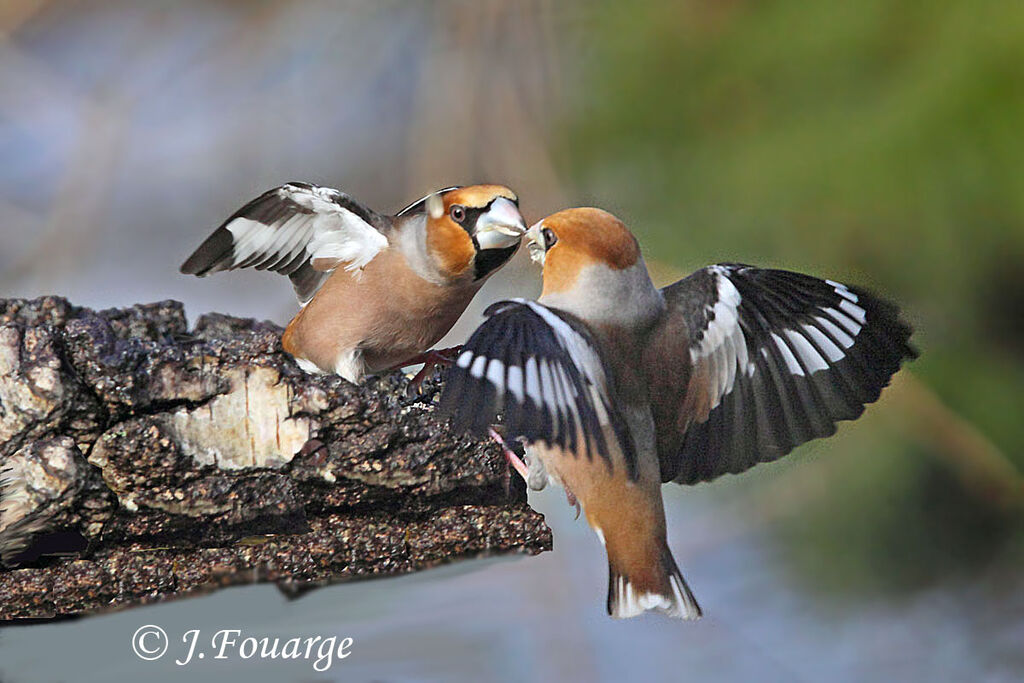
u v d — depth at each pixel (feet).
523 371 20.08
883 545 38.42
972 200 33.32
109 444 24.08
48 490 23.75
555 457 23.57
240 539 24.75
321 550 24.86
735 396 22.75
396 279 27.61
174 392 24.49
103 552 24.29
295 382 24.95
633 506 23.06
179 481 24.43
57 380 23.70
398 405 25.17
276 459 24.85
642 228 37.63
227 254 28.71
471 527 25.39
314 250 28.48
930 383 36.50
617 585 23.24
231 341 25.14
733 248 36.17
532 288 39.88
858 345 22.31
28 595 23.98
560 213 23.73
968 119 33.14
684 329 23.13
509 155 40.04
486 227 27.07
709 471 22.85
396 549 25.18
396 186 44.80
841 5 35.35
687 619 22.97
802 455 23.02
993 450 36.58
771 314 22.68
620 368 22.76
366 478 25.03
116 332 28.43
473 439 25.16
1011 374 36.52
